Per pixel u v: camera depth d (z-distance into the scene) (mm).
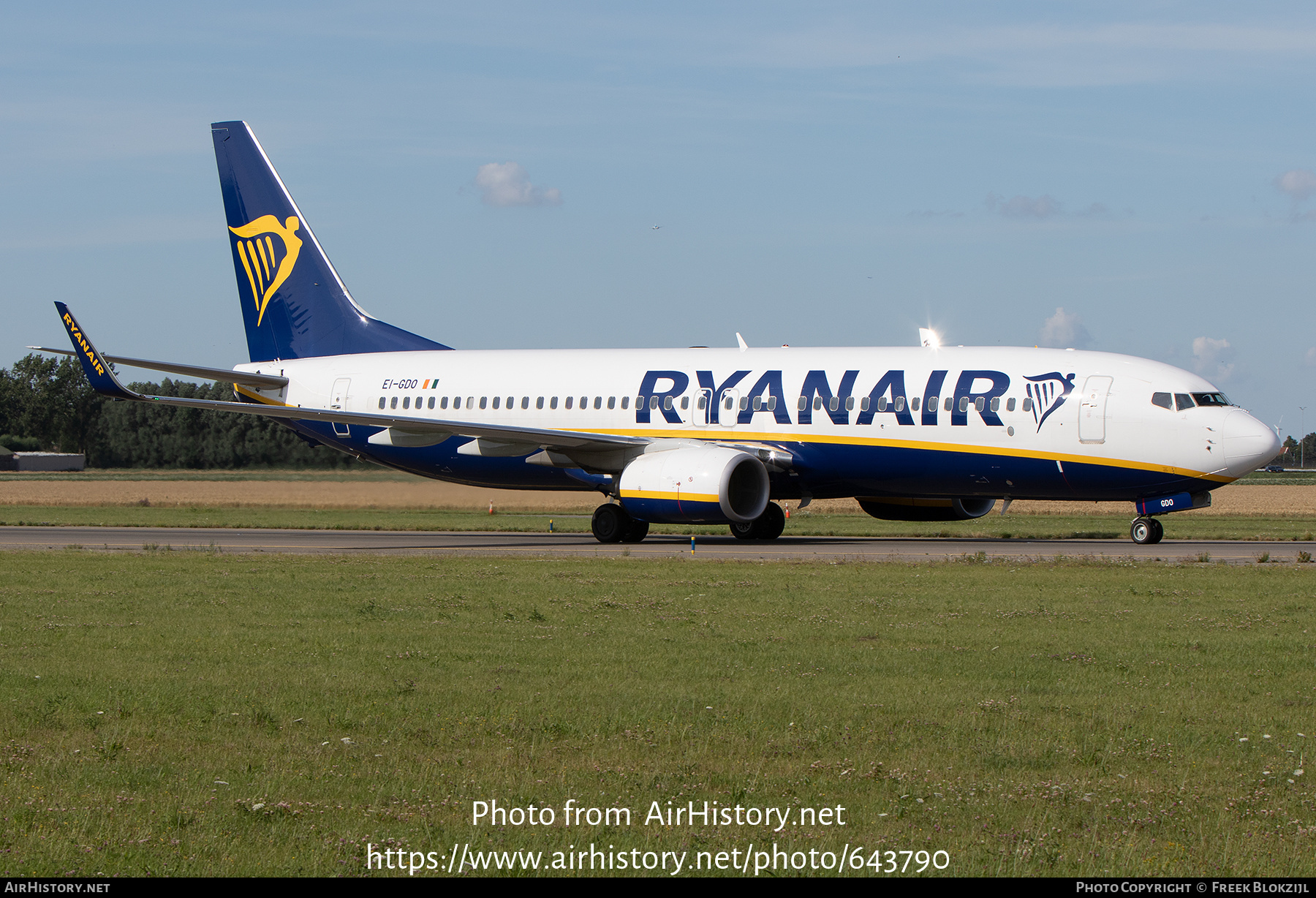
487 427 95938
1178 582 62500
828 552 85938
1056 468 90000
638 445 98875
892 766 27906
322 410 96625
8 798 25406
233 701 34281
